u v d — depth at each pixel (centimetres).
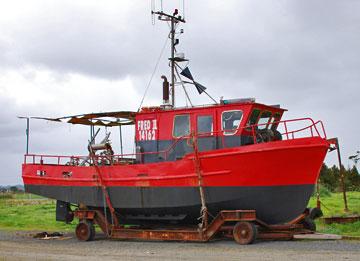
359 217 2005
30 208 3394
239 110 1606
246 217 1507
